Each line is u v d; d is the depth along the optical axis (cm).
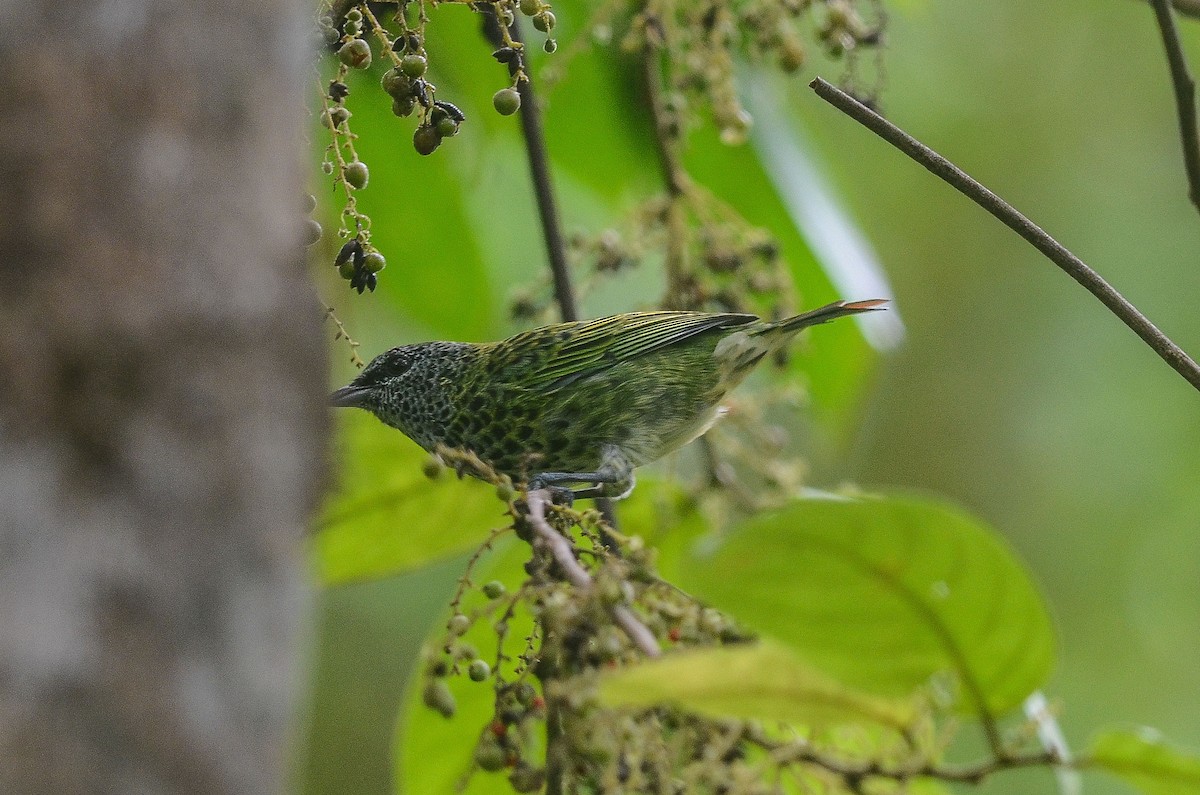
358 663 1541
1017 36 1745
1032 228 611
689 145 1156
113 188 302
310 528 345
